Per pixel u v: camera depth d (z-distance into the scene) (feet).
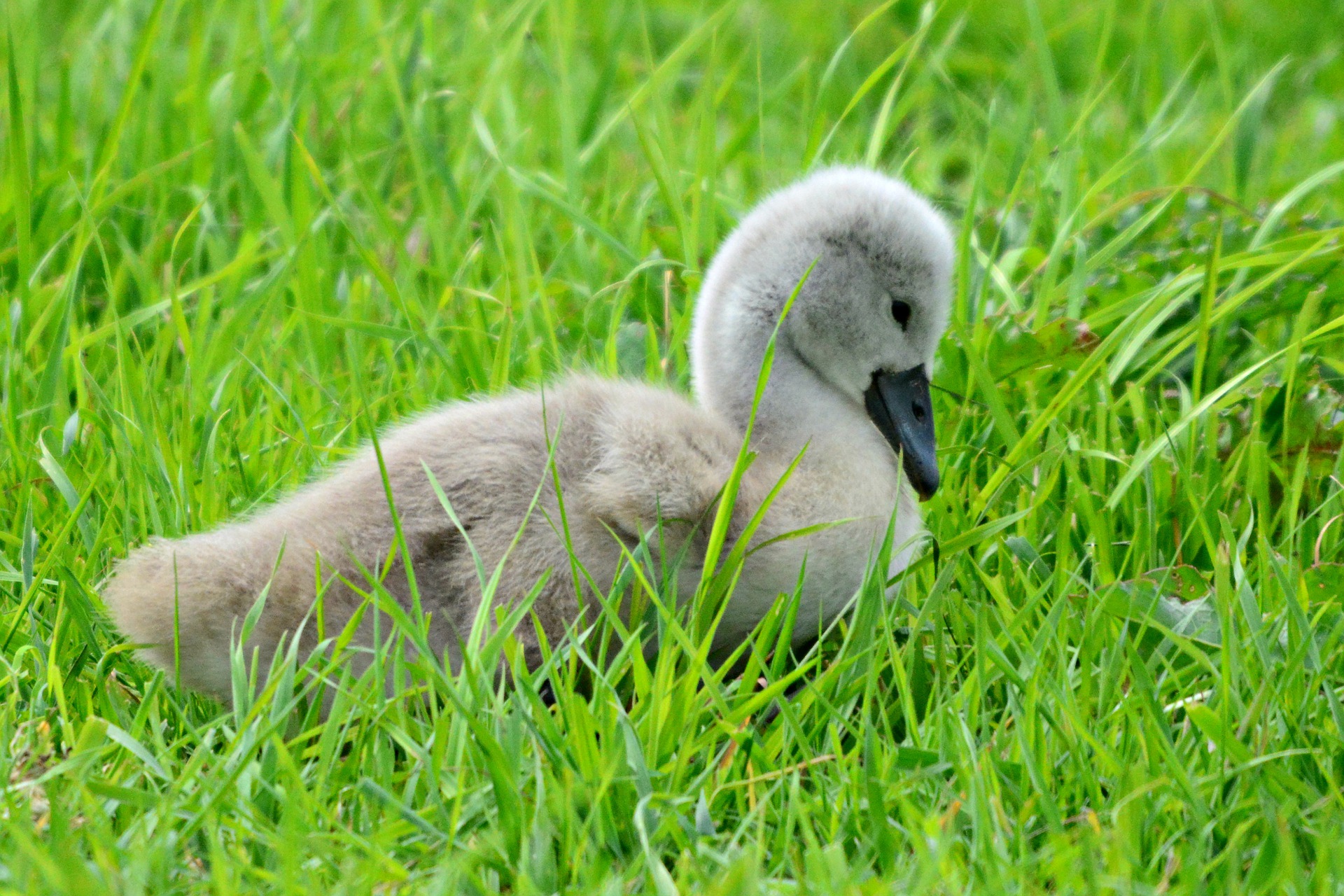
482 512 27.43
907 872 21.16
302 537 27.27
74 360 36.50
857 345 31.35
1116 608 26.71
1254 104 48.65
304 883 20.94
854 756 23.70
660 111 45.50
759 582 27.43
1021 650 26.35
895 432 31.58
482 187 43.91
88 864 21.04
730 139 49.93
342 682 24.21
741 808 23.21
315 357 38.01
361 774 23.97
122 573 27.20
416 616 24.86
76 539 30.78
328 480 29.30
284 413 36.50
